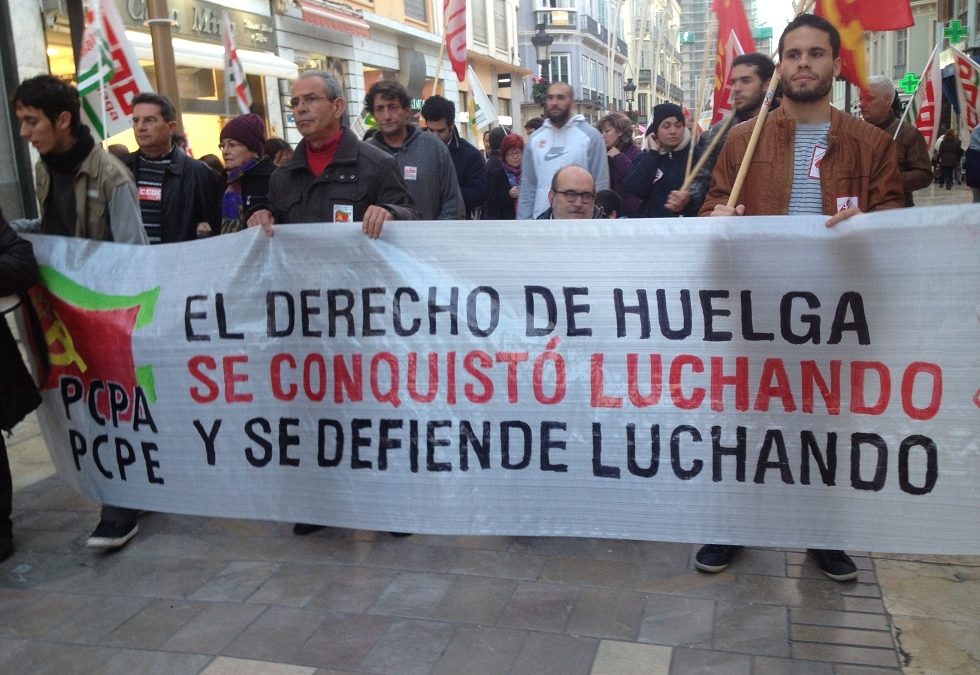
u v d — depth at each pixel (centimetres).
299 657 279
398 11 2258
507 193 812
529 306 299
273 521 365
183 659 281
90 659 283
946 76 2217
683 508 295
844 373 279
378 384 313
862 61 361
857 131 312
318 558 352
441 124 619
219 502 339
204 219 448
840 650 272
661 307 290
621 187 796
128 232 360
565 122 593
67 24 1190
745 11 511
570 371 298
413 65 2319
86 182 359
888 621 288
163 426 343
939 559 332
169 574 343
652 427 294
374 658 277
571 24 4409
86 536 383
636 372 293
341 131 370
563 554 348
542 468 304
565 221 293
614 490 299
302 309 319
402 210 334
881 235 271
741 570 328
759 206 324
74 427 364
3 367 350
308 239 316
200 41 1452
